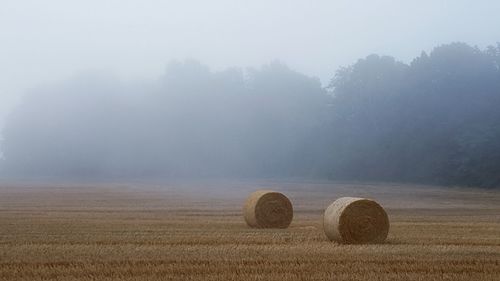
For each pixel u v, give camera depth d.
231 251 14.18
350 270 12.10
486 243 16.20
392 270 12.15
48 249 14.31
